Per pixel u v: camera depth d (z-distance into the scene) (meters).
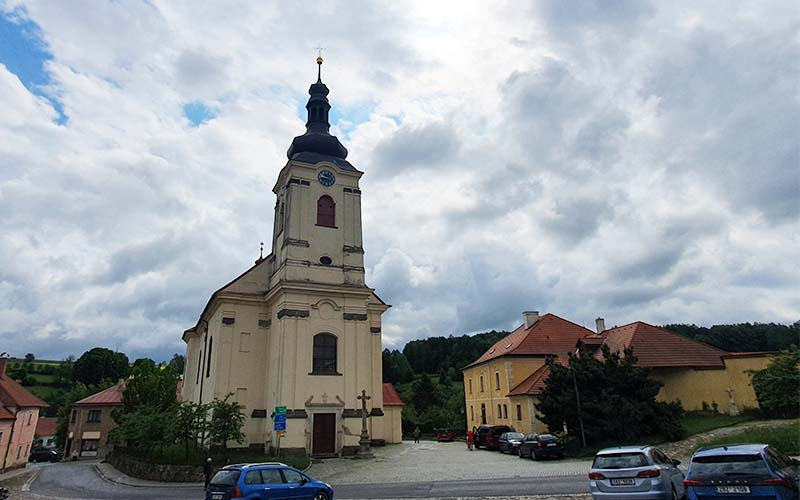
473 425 53.66
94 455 65.50
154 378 43.00
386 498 17.84
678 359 36.03
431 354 131.88
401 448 39.69
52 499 22.56
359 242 38.34
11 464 47.81
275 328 36.03
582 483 19.03
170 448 31.77
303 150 40.28
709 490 11.30
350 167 40.06
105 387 94.69
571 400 30.89
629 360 31.59
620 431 30.12
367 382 35.56
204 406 29.73
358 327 36.38
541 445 29.34
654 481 12.93
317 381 34.19
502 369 45.53
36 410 55.75
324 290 35.75
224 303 37.41
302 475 16.72
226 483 15.48
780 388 30.09
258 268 39.31
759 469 11.09
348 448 33.59
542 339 46.22
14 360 133.25
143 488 25.83
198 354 49.19
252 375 36.59
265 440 34.56
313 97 43.16
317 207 38.00
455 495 17.56
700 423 31.78
